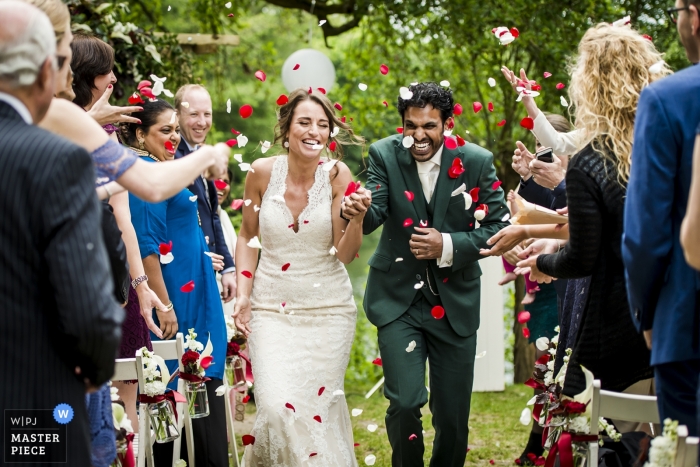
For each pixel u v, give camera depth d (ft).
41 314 6.64
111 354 6.64
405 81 27.66
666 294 7.70
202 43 25.03
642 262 7.60
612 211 9.30
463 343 13.04
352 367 28.73
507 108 25.35
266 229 13.05
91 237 6.53
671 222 7.63
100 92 11.49
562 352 11.48
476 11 23.12
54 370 6.72
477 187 12.96
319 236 12.97
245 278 13.19
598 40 9.73
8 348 6.56
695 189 6.75
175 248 12.89
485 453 16.93
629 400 8.45
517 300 25.45
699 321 7.52
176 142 13.33
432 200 13.05
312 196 13.01
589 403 9.03
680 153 7.54
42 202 6.48
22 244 6.50
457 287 13.04
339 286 13.15
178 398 10.52
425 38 26.86
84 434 6.91
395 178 13.09
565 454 9.11
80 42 11.42
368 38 29.91
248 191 13.37
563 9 23.22
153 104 13.15
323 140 12.73
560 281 13.96
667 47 22.53
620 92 9.43
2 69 6.64
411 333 12.96
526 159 14.23
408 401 12.47
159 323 12.71
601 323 9.46
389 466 15.99
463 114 27.27
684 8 7.64
